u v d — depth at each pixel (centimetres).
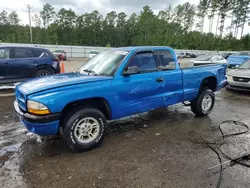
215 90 566
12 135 409
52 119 309
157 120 505
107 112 370
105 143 379
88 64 450
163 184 268
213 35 6456
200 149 360
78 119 335
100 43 8012
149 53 421
